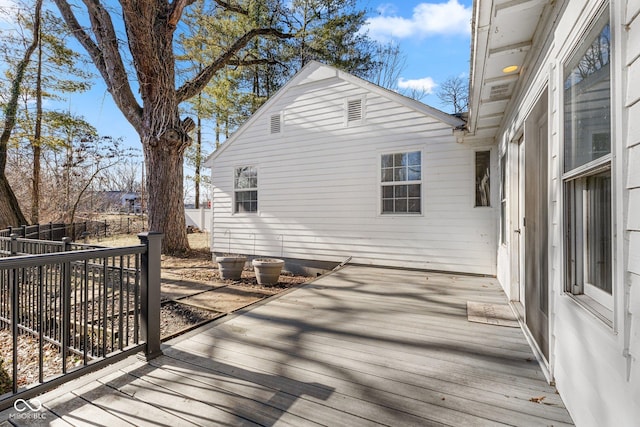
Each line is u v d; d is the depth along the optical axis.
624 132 1.09
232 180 7.67
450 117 5.31
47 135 11.45
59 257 1.83
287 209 6.89
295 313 3.31
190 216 17.23
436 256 5.43
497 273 4.89
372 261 5.96
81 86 10.91
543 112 2.14
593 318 1.34
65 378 1.81
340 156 6.30
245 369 2.09
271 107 7.14
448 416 1.60
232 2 10.77
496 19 2.11
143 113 7.66
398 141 5.75
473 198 5.18
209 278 5.73
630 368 1.05
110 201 19.47
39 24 9.47
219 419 1.57
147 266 2.25
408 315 3.23
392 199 5.83
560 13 1.76
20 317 3.27
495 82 3.06
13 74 10.10
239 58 11.52
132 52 7.01
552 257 1.90
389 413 1.62
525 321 2.70
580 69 1.49
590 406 1.37
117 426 1.52
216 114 13.73
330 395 1.79
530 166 2.51
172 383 1.92
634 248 1.04
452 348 2.43
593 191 1.47
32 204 11.73
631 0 1.05
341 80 6.30
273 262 5.28
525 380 1.95
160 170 7.89
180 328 3.20
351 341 2.57
